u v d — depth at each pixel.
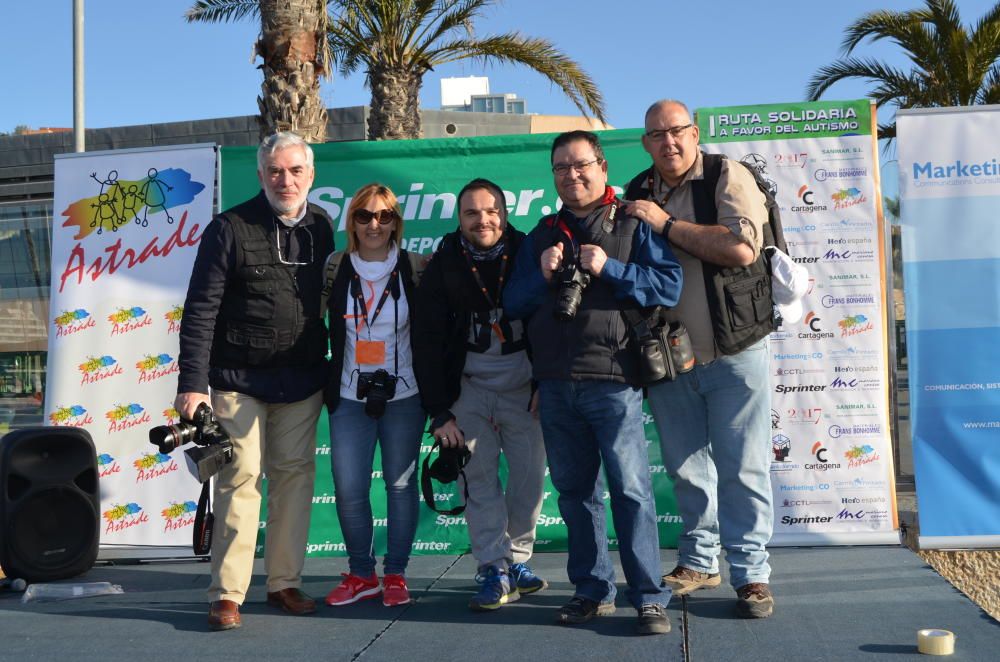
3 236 5.90
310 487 4.14
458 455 3.93
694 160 3.82
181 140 17.56
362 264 4.10
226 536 3.89
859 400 4.98
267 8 6.51
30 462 4.75
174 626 3.92
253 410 3.94
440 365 3.94
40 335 5.87
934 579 4.27
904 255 4.88
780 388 5.01
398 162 5.28
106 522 5.29
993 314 4.82
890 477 4.95
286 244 3.97
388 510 4.15
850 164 4.98
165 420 5.29
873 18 15.90
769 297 3.78
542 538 5.14
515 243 4.00
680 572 4.16
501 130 20.36
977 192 4.84
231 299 3.92
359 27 12.62
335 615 4.02
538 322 3.66
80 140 10.26
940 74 15.63
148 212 5.39
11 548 4.66
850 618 3.71
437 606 4.12
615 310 3.54
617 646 3.46
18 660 3.53
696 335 3.76
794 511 4.99
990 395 4.82
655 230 3.65
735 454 3.77
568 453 3.71
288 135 3.95
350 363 4.06
